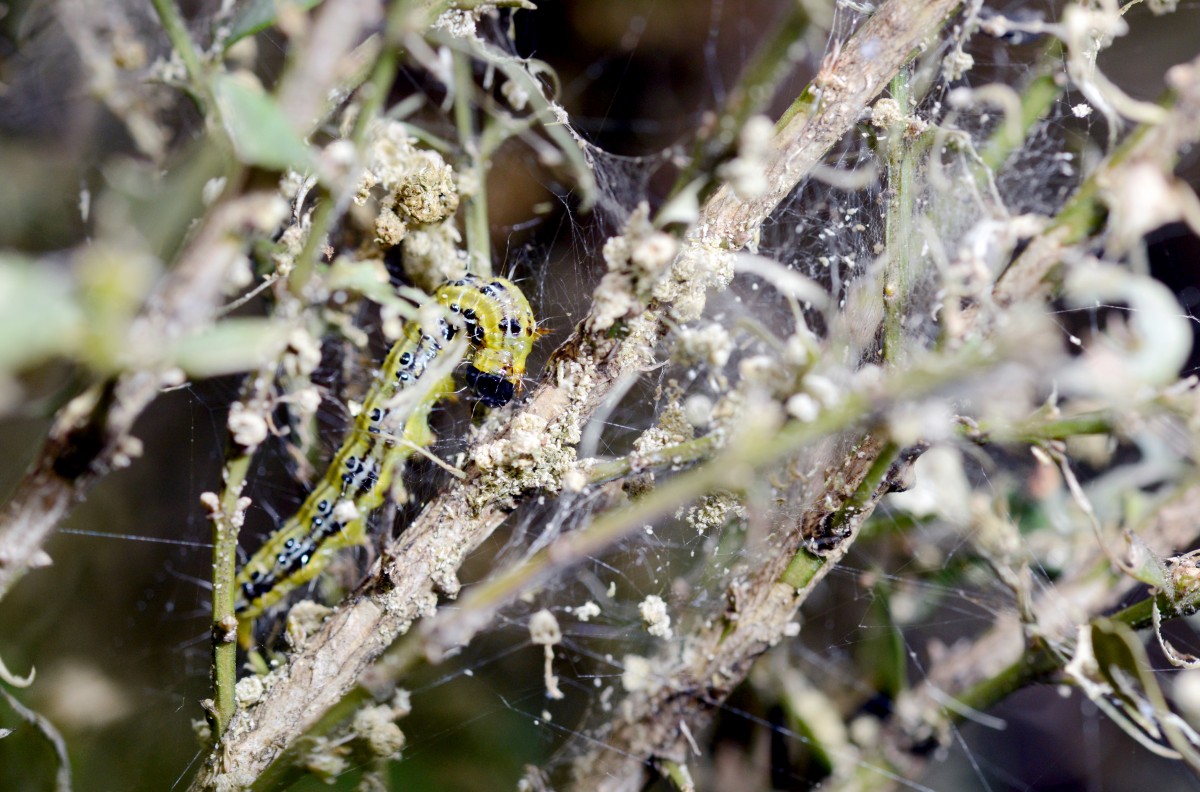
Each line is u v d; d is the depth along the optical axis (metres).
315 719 0.23
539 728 0.26
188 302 0.18
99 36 0.25
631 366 0.23
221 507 0.23
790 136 0.23
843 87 0.23
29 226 0.26
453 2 0.24
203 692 0.27
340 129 0.24
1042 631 0.24
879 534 0.26
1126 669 0.23
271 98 0.20
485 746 0.26
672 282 0.23
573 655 0.26
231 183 0.19
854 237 0.25
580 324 0.23
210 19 0.26
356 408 0.24
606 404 0.25
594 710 0.26
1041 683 0.24
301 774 0.24
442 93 0.28
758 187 0.22
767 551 0.24
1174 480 0.25
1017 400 0.22
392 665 0.23
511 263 0.27
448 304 0.24
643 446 0.23
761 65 0.22
